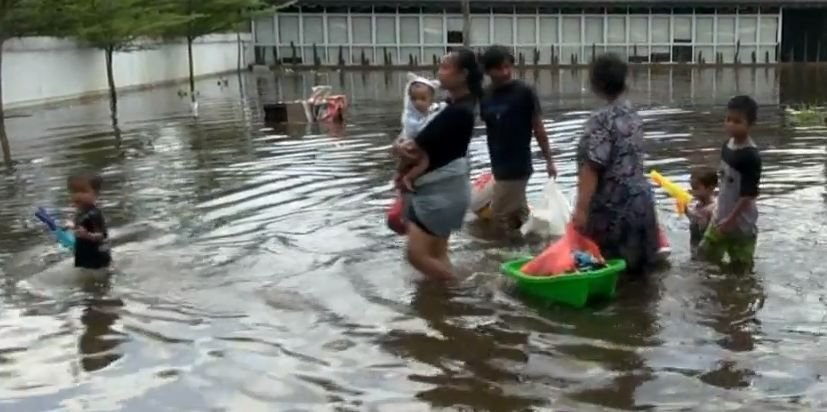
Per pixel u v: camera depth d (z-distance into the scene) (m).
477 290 6.30
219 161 12.65
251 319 5.79
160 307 6.05
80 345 5.40
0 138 15.97
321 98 18.58
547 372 4.86
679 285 6.25
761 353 5.03
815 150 12.62
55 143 15.53
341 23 45.19
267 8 40.50
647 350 5.12
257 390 4.73
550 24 45.25
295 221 8.46
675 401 4.46
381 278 6.59
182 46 36.84
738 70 40.16
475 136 15.09
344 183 10.50
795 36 46.75
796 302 5.84
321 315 5.84
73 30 20.72
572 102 22.45
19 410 4.54
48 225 7.57
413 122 7.05
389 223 7.39
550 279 5.91
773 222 7.89
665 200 9.05
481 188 8.43
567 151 13.21
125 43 26.23
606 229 6.32
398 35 45.22
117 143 15.29
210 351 5.27
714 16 45.22
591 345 5.22
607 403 4.46
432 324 5.64
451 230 6.54
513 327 5.55
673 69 41.03
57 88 26.62
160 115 20.67
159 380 4.88
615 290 6.19
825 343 5.16
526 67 43.41
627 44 45.53
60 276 6.78
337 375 4.89
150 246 7.61
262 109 21.45
